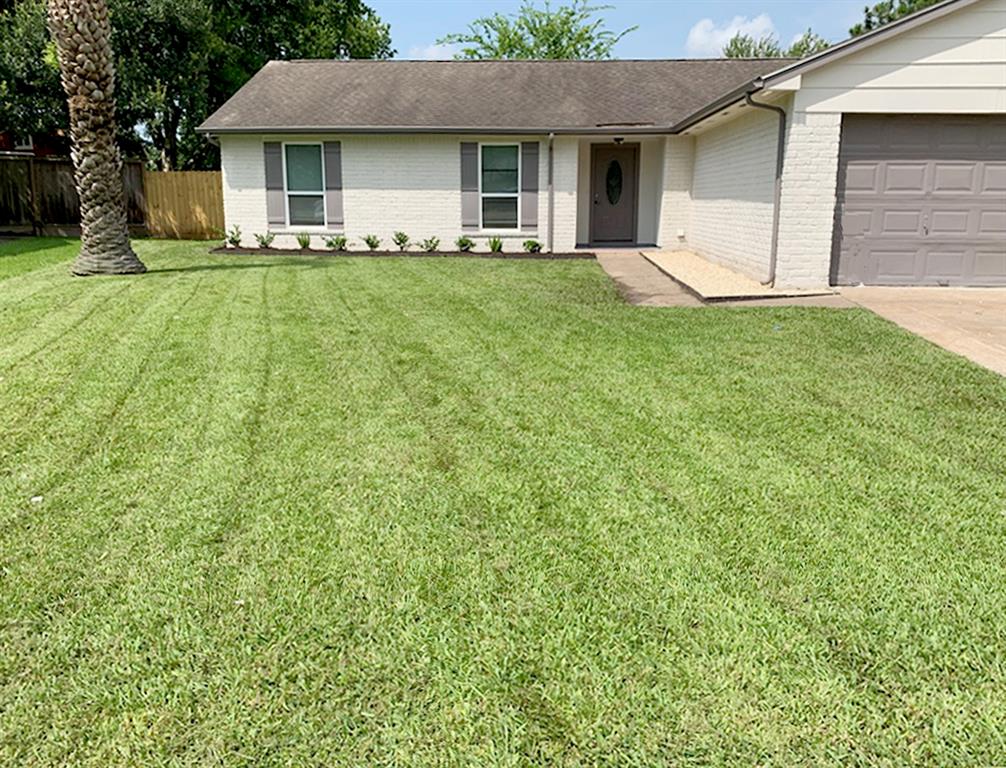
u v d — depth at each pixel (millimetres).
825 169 9219
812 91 8992
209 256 13555
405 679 2283
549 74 16688
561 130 14109
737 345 6555
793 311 8062
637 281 10742
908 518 3301
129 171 18234
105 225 10398
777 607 2627
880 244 9516
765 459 3971
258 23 23672
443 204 14766
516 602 2664
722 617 2570
